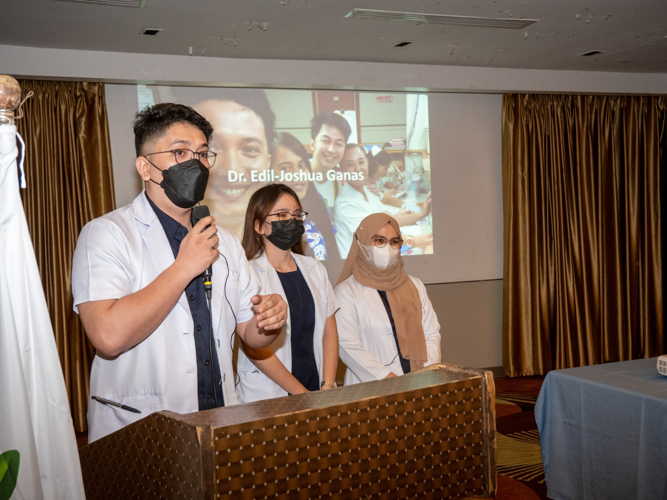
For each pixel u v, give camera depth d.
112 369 1.48
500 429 4.00
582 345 5.80
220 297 1.59
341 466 1.10
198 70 4.62
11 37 3.98
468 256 5.68
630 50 4.93
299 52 4.63
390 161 5.40
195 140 1.50
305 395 1.16
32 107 4.39
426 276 5.54
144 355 1.47
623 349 5.96
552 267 5.72
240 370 2.33
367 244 2.79
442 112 5.57
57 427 1.11
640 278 6.04
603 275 5.91
